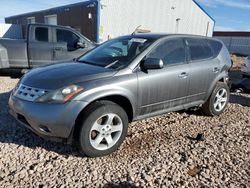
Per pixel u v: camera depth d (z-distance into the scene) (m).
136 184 2.87
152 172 3.11
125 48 4.14
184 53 4.46
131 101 3.62
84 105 3.16
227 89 5.38
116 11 19.77
